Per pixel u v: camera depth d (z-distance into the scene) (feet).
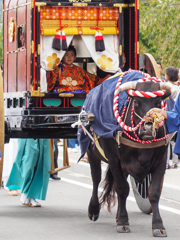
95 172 34.88
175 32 78.74
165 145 27.94
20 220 33.30
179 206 38.93
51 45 37.65
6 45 41.96
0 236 28.73
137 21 38.45
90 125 31.60
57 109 36.81
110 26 39.14
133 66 39.01
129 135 27.76
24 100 37.99
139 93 26.32
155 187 28.19
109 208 33.37
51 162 37.58
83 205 39.06
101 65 39.22
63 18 37.91
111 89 30.07
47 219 33.76
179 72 53.98
